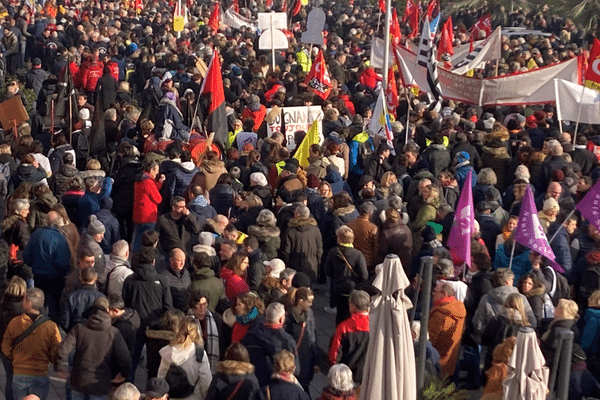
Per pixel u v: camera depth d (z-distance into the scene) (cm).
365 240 1411
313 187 1609
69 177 1648
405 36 4391
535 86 2366
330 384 920
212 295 1172
